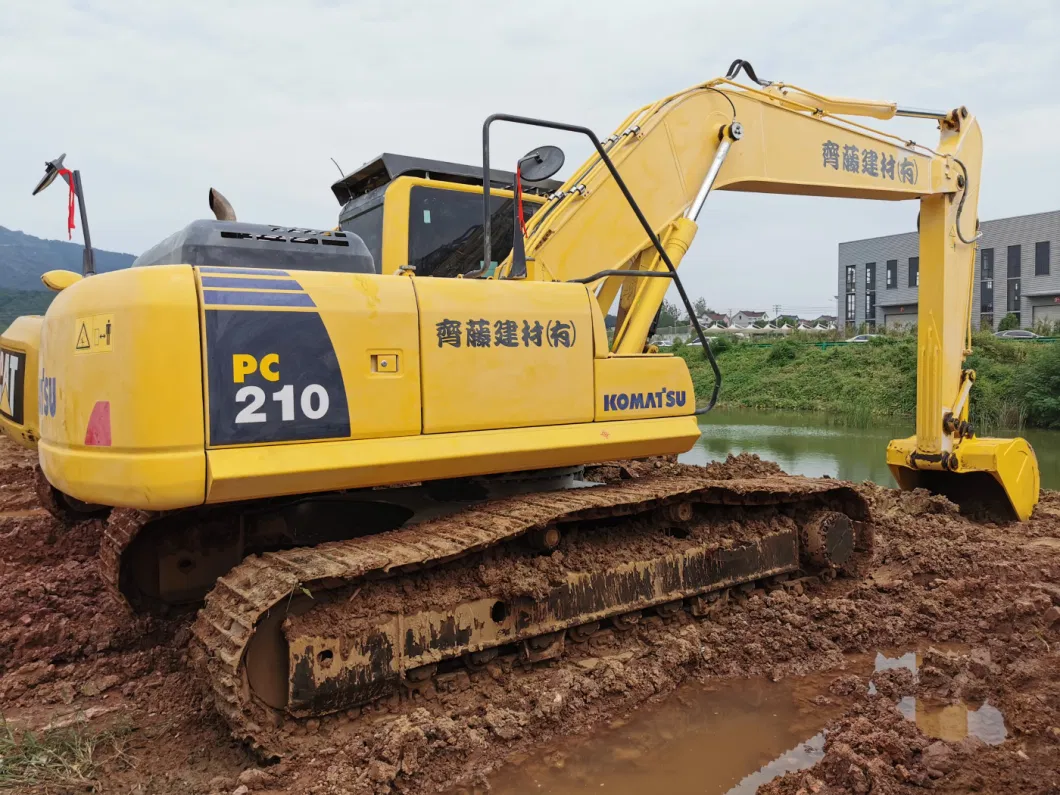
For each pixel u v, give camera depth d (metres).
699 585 5.23
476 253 5.89
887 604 5.69
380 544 4.07
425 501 4.85
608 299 6.03
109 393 3.61
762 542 5.61
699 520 5.48
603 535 5.00
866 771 3.42
